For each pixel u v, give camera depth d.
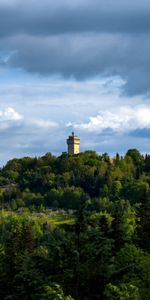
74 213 55.84
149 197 89.38
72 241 53.91
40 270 53.28
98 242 54.34
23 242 88.00
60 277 52.47
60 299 48.44
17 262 67.50
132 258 63.41
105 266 53.16
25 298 53.50
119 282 53.53
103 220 79.75
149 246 79.38
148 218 83.56
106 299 50.91
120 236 78.12
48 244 54.72
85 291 52.78
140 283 58.19
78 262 52.53
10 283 64.62
